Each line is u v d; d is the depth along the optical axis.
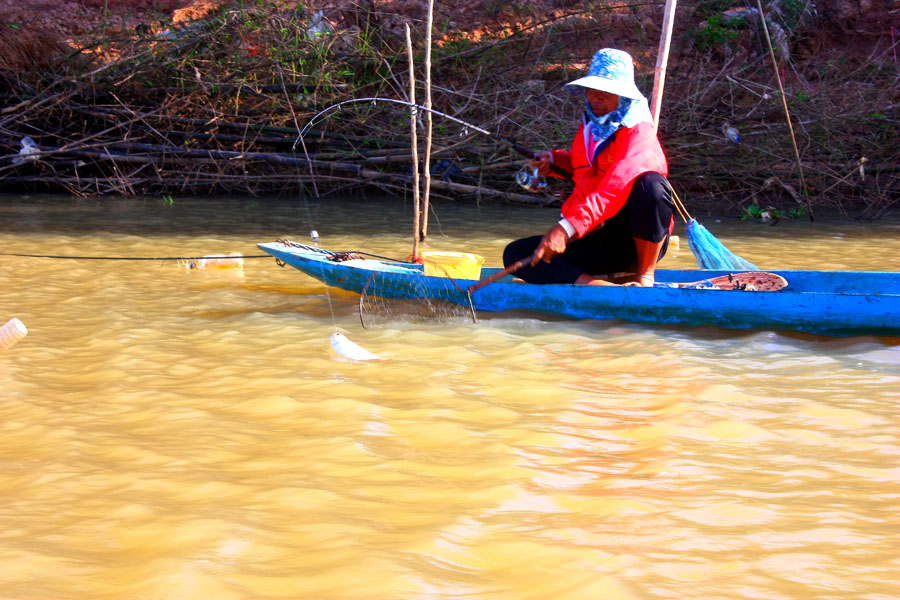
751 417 3.26
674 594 2.01
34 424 3.22
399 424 3.19
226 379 3.77
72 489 2.62
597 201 4.70
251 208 10.70
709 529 2.35
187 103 12.02
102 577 2.09
